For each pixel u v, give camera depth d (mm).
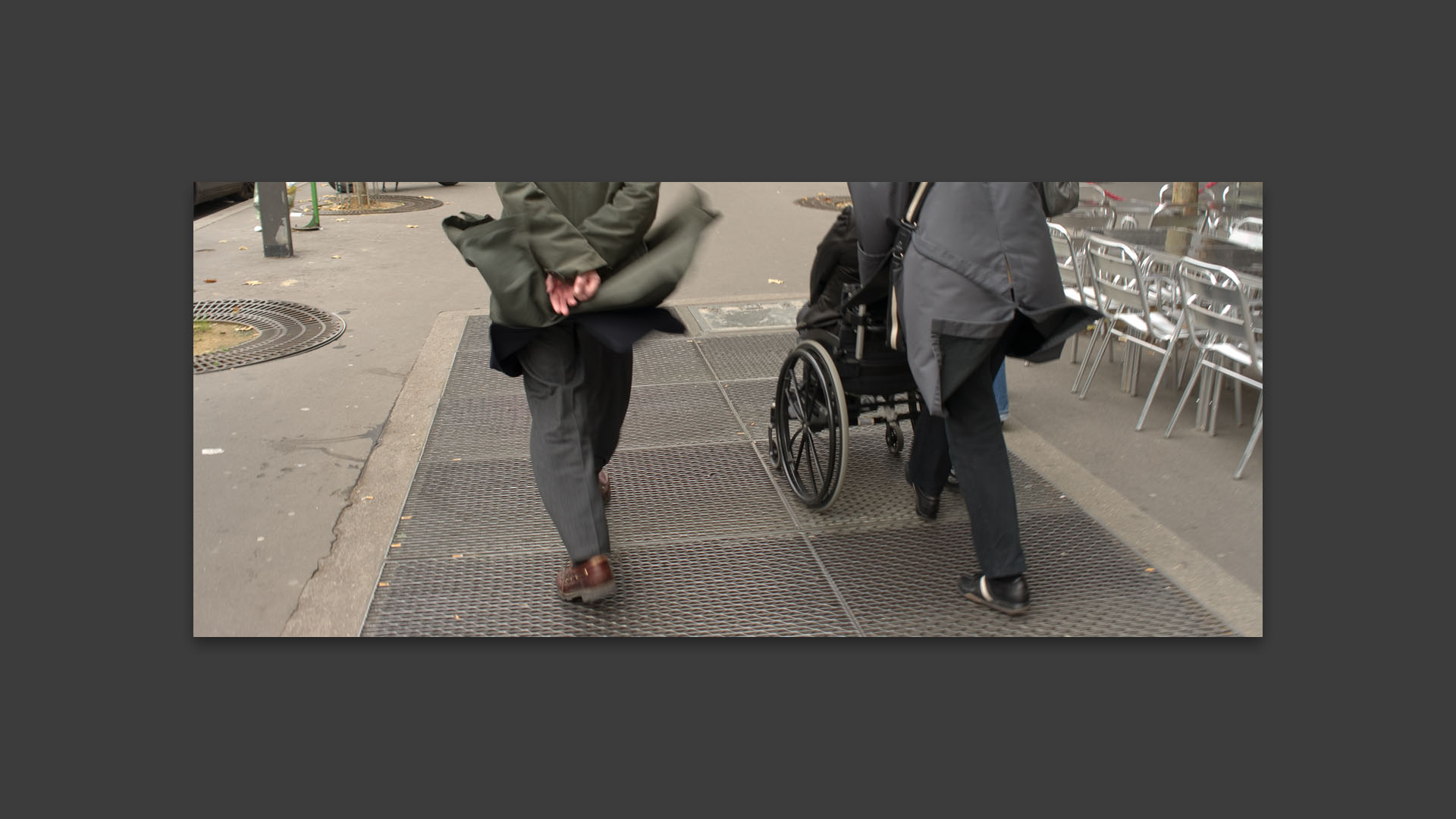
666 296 3488
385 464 5109
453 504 4660
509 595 3908
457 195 18219
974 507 3715
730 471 5020
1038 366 6914
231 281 9625
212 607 3787
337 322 7926
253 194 16266
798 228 13664
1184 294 5516
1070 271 7609
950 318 3465
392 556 4195
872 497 4711
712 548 4258
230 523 4465
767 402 5988
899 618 3729
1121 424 5719
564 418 3635
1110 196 10969
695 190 3701
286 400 6074
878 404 4539
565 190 3451
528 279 3359
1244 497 4688
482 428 5590
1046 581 3975
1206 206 9070
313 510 4598
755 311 8250
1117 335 6395
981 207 3469
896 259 3715
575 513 3615
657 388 6277
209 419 5734
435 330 7652
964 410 3699
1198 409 5613
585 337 3721
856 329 4203
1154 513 4535
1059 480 4883
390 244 11891
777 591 3930
